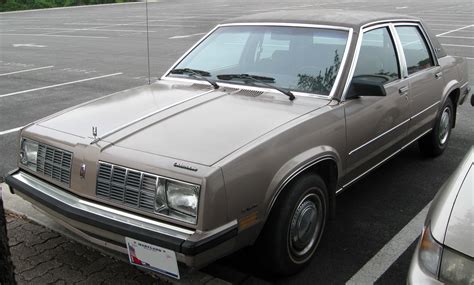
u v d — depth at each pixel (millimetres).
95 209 2916
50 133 3283
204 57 4383
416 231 3975
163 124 3201
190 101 3594
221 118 3264
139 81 10617
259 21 4379
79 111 3613
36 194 3176
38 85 10336
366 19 4203
